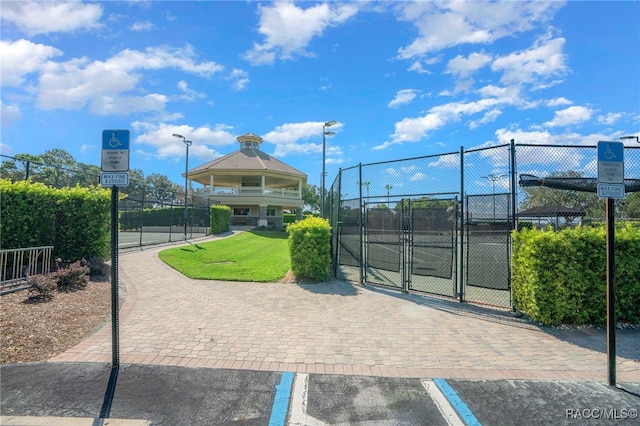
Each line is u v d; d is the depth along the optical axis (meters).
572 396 3.74
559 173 6.97
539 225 11.50
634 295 6.10
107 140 4.20
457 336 5.57
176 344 5.07
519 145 7.00
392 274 10.88
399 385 3.96
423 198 8.56
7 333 5.02
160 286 8.91
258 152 45.66
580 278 5.98
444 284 9.67
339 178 11.71
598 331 5.82
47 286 6.83
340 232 11.71
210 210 27.50
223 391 3.76
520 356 4.82
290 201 41.75
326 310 6.95
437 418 3.32
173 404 3.49
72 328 5.55
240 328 5.80
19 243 8.83
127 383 3.88
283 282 9.63
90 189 11.02
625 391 3.85
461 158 7.76
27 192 9.04
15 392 3.64
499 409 3.48
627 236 6.14
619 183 4.19
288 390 3.81
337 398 3.66
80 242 10.14
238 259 14.38
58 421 3.17
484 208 7.45
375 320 6.34
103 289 8.23
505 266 8.63
